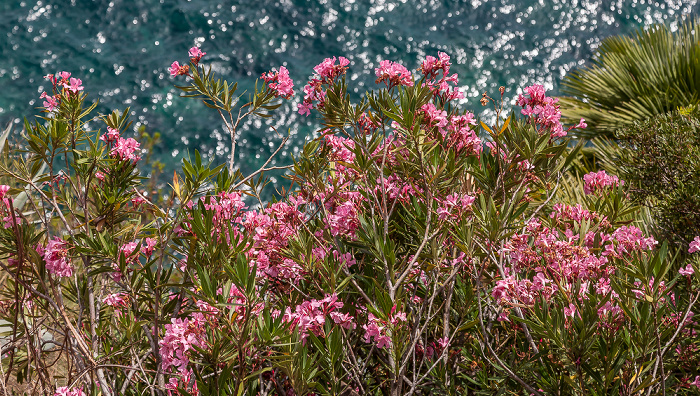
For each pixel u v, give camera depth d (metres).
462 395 3.24
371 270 3.31
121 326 3.22
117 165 3.29
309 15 20.03
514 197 3.25
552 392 3.13
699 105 4.57
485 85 18.81
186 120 15.25
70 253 3.20
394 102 3.22
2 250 3.21
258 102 3.47
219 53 18.22
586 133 7.20
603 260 3.23
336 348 3.07
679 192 4.02
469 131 3.34
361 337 3.29
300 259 3.18
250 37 18.83
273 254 3.22
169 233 3.13
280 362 3.02
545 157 3.25
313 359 3.07
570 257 3.23
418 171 3.31
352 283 3.22
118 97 15.84
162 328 3.20
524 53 20.12
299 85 17.25
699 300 3.32
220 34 18.75
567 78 8.24
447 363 3.35
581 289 3.18
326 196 3.36
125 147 3.29
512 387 3.24
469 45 20.16
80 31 17.88
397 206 3.39
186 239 3.23
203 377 3.14
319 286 3.20
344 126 3.34
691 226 4.00
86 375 3.22
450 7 21.34
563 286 3.19
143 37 18.23
